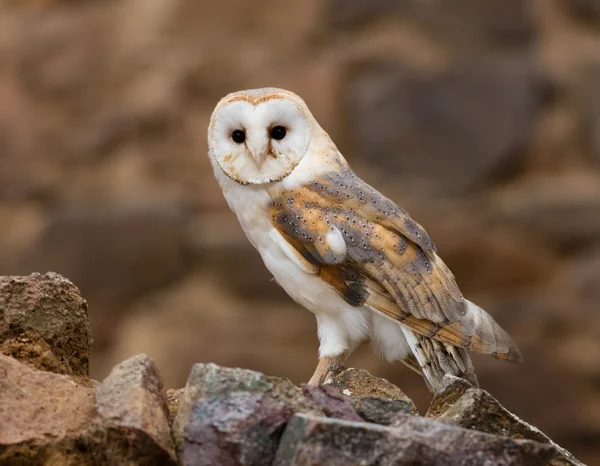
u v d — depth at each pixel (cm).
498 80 1492
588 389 1380
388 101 1497
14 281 499
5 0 1659
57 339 503
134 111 1545
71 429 441
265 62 1537
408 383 1340
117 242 1490
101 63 1582
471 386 492
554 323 1396
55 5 1645
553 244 1442
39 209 1541
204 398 425
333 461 399
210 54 1548
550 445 464
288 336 1420
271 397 427
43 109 1582
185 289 1476
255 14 1564
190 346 1428
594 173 1488
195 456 414
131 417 430
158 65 1570
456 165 1484
